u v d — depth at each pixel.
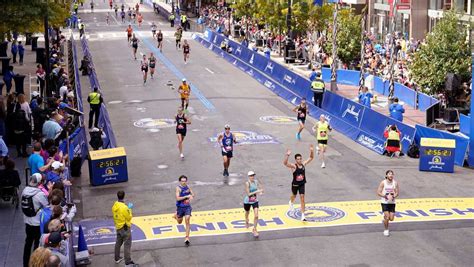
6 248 15.73
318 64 50.94
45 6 26.67
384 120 28.44
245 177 23.39
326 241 17.42
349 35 47.19
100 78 45.78
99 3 128.38
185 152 26.84
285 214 19.53
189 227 17.73
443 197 21.16
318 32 60.19
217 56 57.66
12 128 23.50
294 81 39.78
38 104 25.50
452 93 32.62
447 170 24.12
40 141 19.44
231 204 20.52
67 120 24.64
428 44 34.75
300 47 54.44
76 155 23.73
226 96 39.50
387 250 16.75
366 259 16.19
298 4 55.25
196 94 39.94
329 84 45.62
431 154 24.17
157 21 92.69
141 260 16.34
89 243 17.45
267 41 62.97
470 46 34.69
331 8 54.28
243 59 51.94
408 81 39.41
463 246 17.03
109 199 21.20
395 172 24.14
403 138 27.22
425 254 16.48
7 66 33.72
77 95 31.33
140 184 22.78
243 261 16.19
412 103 37.34
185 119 25.84
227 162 23.34
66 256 12.41
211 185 22.50
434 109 31.55
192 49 62.78
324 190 21.83
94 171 22.55
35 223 14.12
